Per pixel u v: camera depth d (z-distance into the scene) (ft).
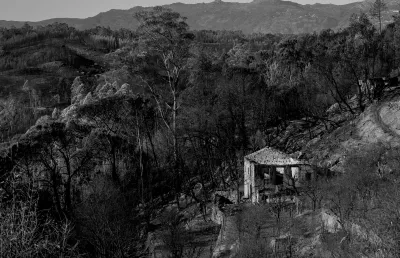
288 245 112.57
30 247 48.67
